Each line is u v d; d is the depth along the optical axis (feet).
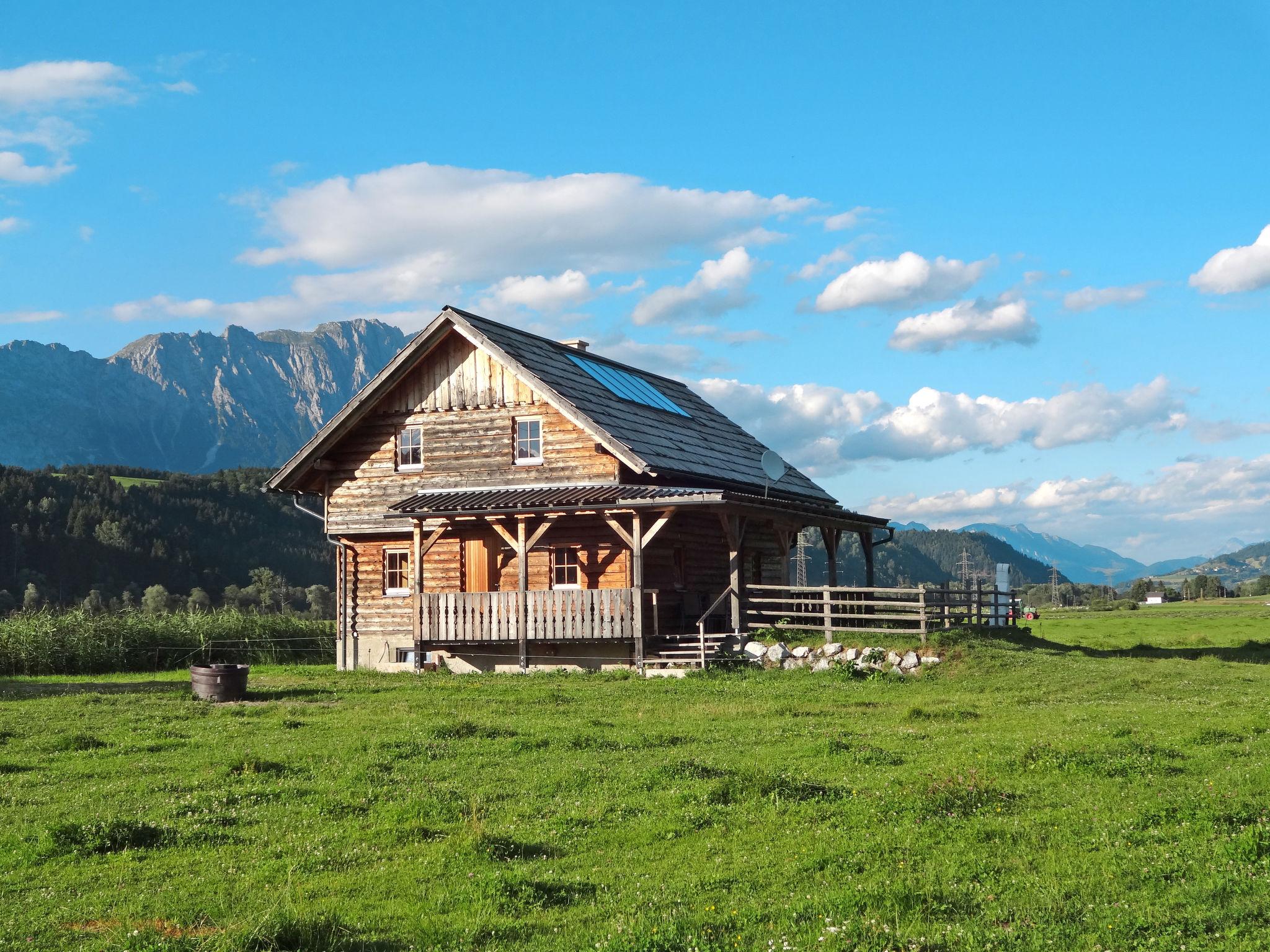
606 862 36.29
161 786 49.03
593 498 95.71
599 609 96.17
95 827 39.55
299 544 536.01
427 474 111.34
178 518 501.97
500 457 108.88
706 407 149.38
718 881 33.55
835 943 27.94
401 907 32.19
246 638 138.10
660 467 101.91
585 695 80.69
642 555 99.96
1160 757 48.08
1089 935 28.17
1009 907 30.35
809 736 58.70
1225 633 162.91
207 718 71.87
